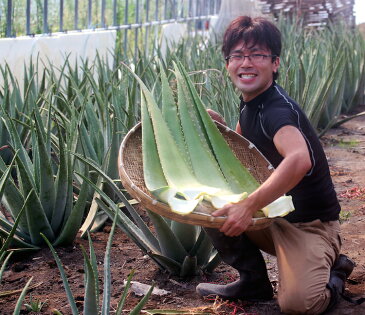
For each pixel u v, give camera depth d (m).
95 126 5.02
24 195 3.78
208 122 2.97
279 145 2.74
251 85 2.91
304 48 9.46
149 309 3.08
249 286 3.15
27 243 3.89
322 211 3.04
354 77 9.42
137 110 5.46
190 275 3.52
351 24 14.91
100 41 9.30
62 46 8.46
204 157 2.93
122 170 2.71
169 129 3.00
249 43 2.88
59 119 5.30
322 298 2.88
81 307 3.17
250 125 3.04
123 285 3.43
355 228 4.39
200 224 2.56
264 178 3.06
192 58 8.08
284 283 2.91
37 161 3.98
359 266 3.69
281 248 2.95
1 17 8.40
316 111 7.20
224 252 3.10
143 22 11.80
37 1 9.10
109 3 11.20
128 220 3.53
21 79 7.80
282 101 2.88
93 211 4.31
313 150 2.93
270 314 3.08
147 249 3.52
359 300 3.10
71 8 10.02
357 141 7.38
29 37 8.12
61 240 3.98
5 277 3.60
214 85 5.85
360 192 5.28
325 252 2.96
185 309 3.13
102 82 5.99
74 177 4.64
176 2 13.38
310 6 13.32
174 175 2.79
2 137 5.21
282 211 2.69
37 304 3.13
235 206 2.56
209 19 14.18
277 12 13.33
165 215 2.59
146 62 7.27
